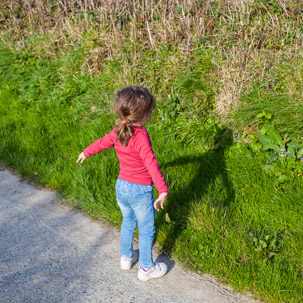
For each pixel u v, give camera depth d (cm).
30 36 711
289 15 519
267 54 473
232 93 447
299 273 260
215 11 573
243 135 407
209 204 326
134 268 284
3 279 272
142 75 529
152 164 237
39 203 374
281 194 328
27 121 521
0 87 612
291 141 375
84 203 362
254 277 259
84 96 541
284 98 407
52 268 284
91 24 648
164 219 323
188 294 255
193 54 519
